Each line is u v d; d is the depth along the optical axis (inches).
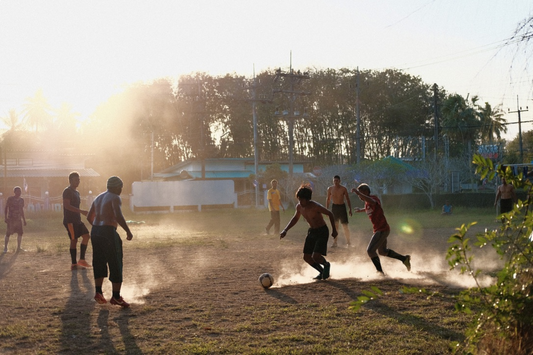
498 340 143.1
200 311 245.0
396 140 2699.3
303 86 2642.7
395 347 180.2
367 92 2591.0
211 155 2645.2
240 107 2657.5
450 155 2068.2
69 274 375.6
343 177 1784.0
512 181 153.3
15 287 319.3
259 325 215.2
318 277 329.7
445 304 244.2
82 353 181.0
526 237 146.4
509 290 140.0
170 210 1521.9
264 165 2097.7
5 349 186.7
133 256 481.1
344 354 173.8
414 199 1323.8
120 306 258.5
